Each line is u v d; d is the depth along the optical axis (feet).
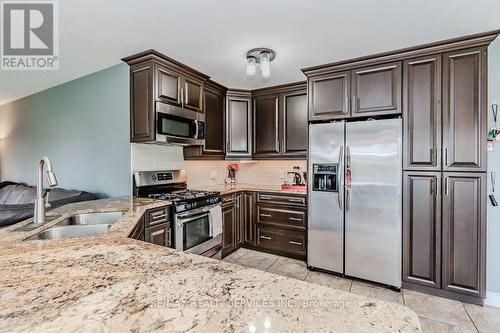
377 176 8.13
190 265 3.06
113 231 4.61
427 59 7.71
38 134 12.42
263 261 10.41
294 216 10.59
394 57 8.11
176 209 8.13
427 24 6.48
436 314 6.78
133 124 8.74
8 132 14.29
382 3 5.64
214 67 9.34
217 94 11.60
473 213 7.18
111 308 2.17
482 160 7.07
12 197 11.54
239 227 11.64
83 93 10.23
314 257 9.34
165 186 10.21
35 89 11.84
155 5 5.69
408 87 7.94
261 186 12.78
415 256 7.86
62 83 11.01
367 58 8.39
